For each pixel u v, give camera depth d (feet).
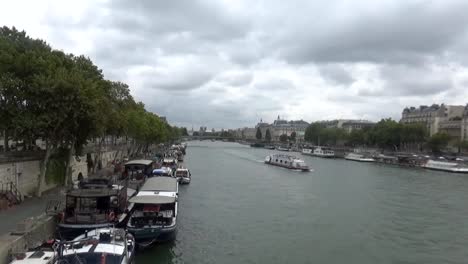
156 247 104.88
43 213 105.60
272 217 150.30
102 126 154.71
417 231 136.15
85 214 101.09
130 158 322.14
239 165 392.68
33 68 130.21
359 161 508.53
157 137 386.73
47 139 134.72
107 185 117.50
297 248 112.68
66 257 73.51
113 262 74.54
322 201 189.26
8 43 135.13
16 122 120.88
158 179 145.69
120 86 259.19
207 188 219.41
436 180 296.10
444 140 534.37
